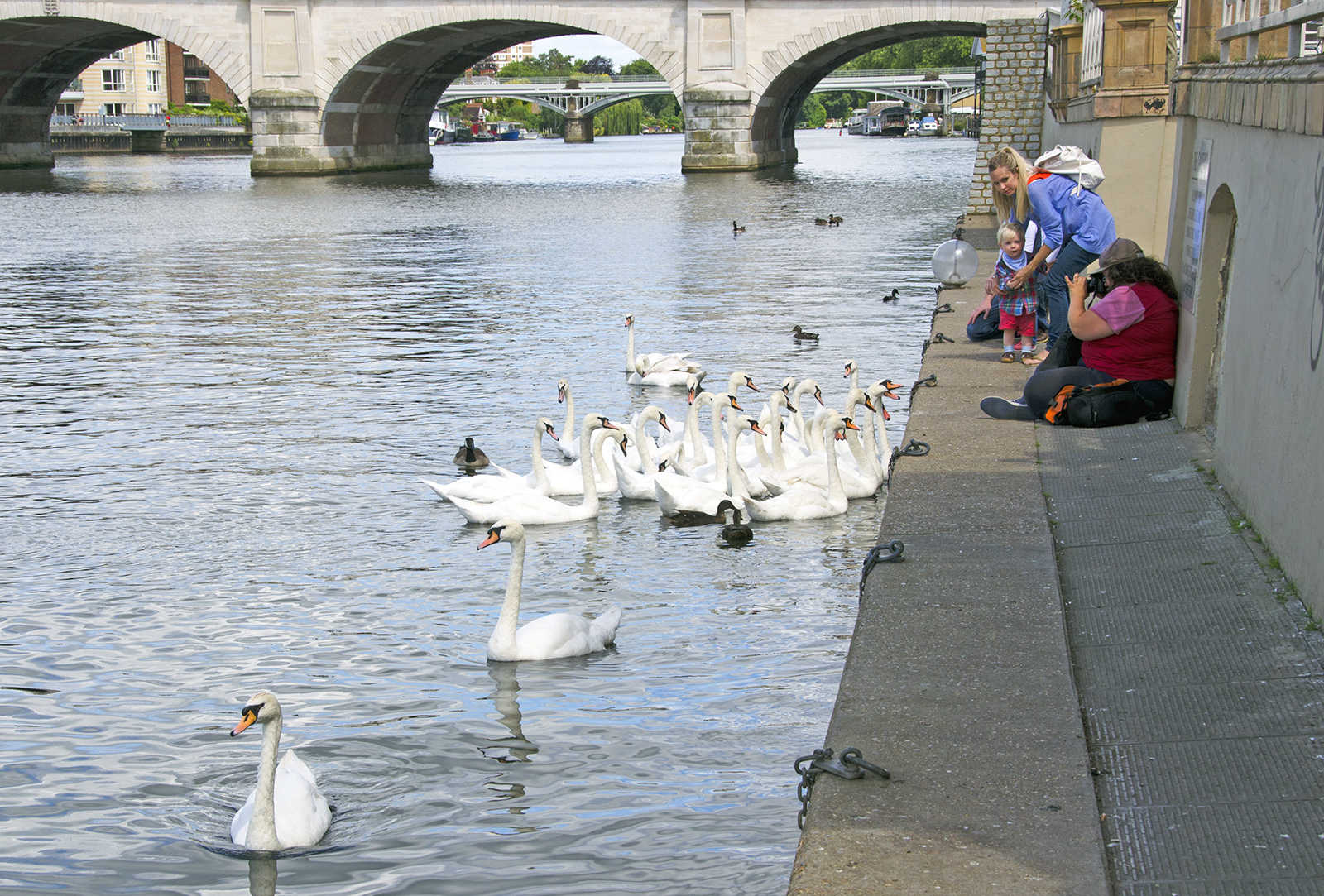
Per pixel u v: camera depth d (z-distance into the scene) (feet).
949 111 579.89
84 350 78.54
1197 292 35.86
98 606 34.78
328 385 67.05
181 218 184.96
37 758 26.02
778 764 24.99
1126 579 26.09
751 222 168.86
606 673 29.84
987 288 51.72
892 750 18.89
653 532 41.24
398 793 24.41
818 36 280.10
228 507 44.57
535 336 81.97
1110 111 60.70
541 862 21.85
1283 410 25.89
